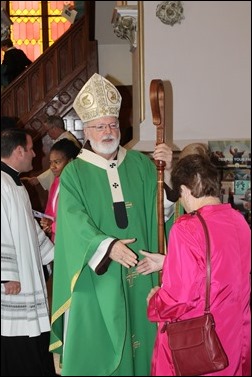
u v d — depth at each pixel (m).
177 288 1.61
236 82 2.37
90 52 3.18
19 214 2.14
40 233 2.37
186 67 2.39
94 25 3.18
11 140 2.17
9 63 3.43
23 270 2.14
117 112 2.22
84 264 1.97
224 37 2.36
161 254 2.02
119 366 2.08
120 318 2.07
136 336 2.17
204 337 1.64
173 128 2.36
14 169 2.19
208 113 2.34
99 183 2.17
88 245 1.95
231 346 1.68
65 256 2.09
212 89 2.36
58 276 2.12
